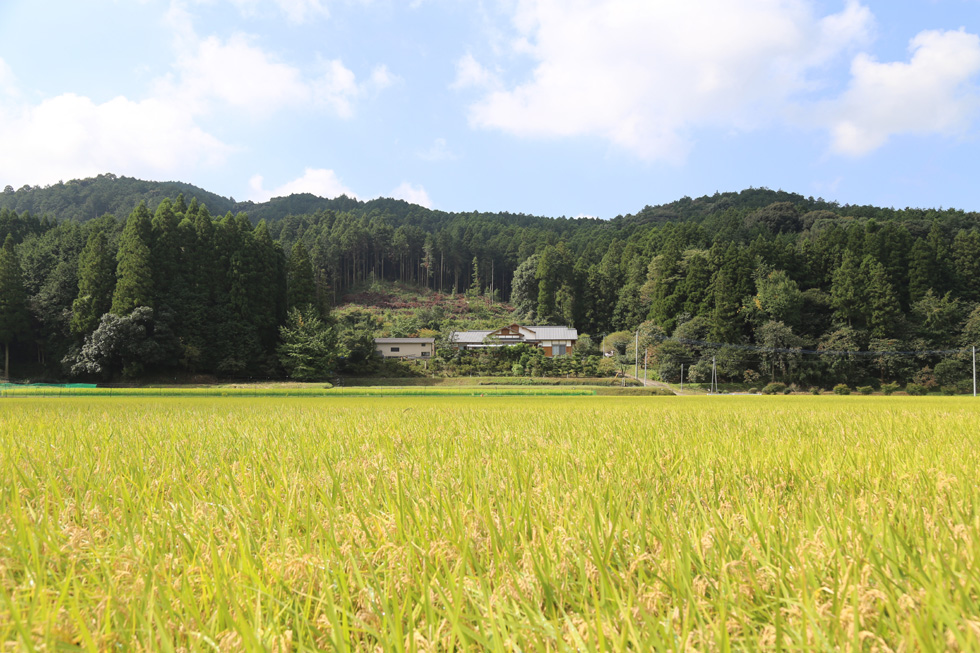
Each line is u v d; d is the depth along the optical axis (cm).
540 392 5412
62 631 139
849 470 387
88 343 5591
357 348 7106
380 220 16600
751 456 463
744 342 7238
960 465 394
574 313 10700
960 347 6681
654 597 160
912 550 195
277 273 7231
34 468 404
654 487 327
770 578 177
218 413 1349
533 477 370
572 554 199
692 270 7969
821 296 7569
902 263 7600
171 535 230
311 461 460
